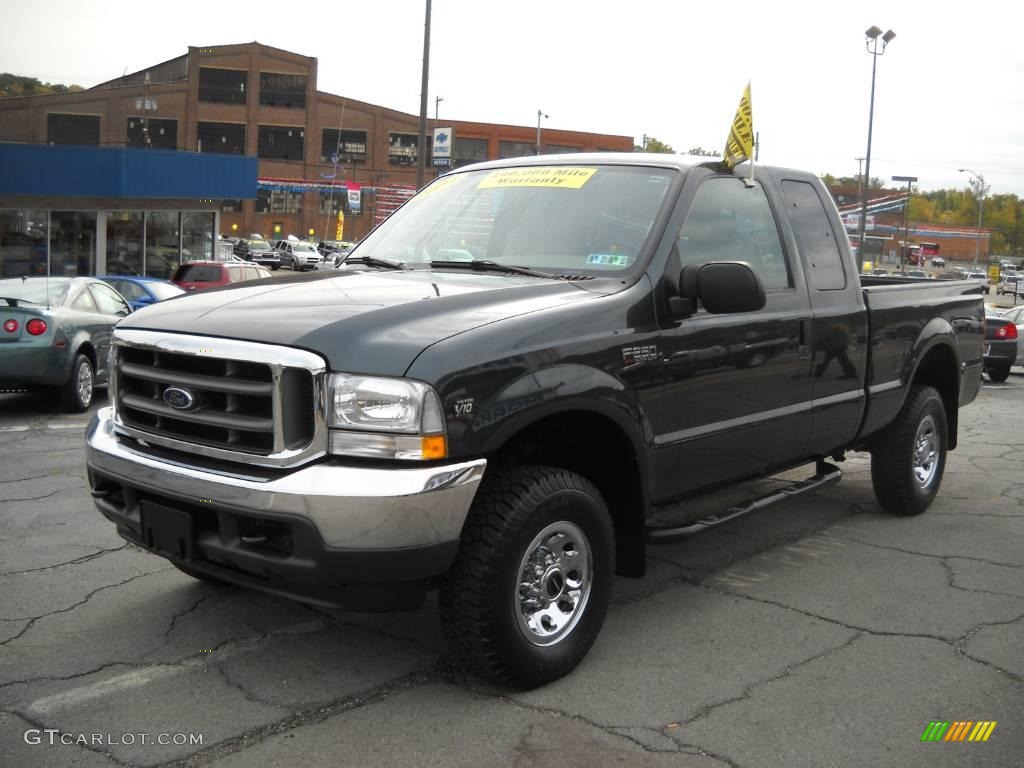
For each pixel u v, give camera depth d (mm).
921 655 4082
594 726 3375
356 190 61281
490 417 3312
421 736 3270
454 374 3246
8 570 4859
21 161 25984
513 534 3400
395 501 3119
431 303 3588
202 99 76750
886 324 5668
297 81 78375
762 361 4609
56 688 3572
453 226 4703
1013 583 5055
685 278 4078
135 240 29031
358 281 4051
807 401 5008
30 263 27141
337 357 3230
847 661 4000
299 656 3887
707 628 4332
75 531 5551
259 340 3309
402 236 4816
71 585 4656
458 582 3393
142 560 5035
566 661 3686
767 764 3160
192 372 3484
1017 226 159500
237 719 3363
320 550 3145
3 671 3711
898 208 91438
